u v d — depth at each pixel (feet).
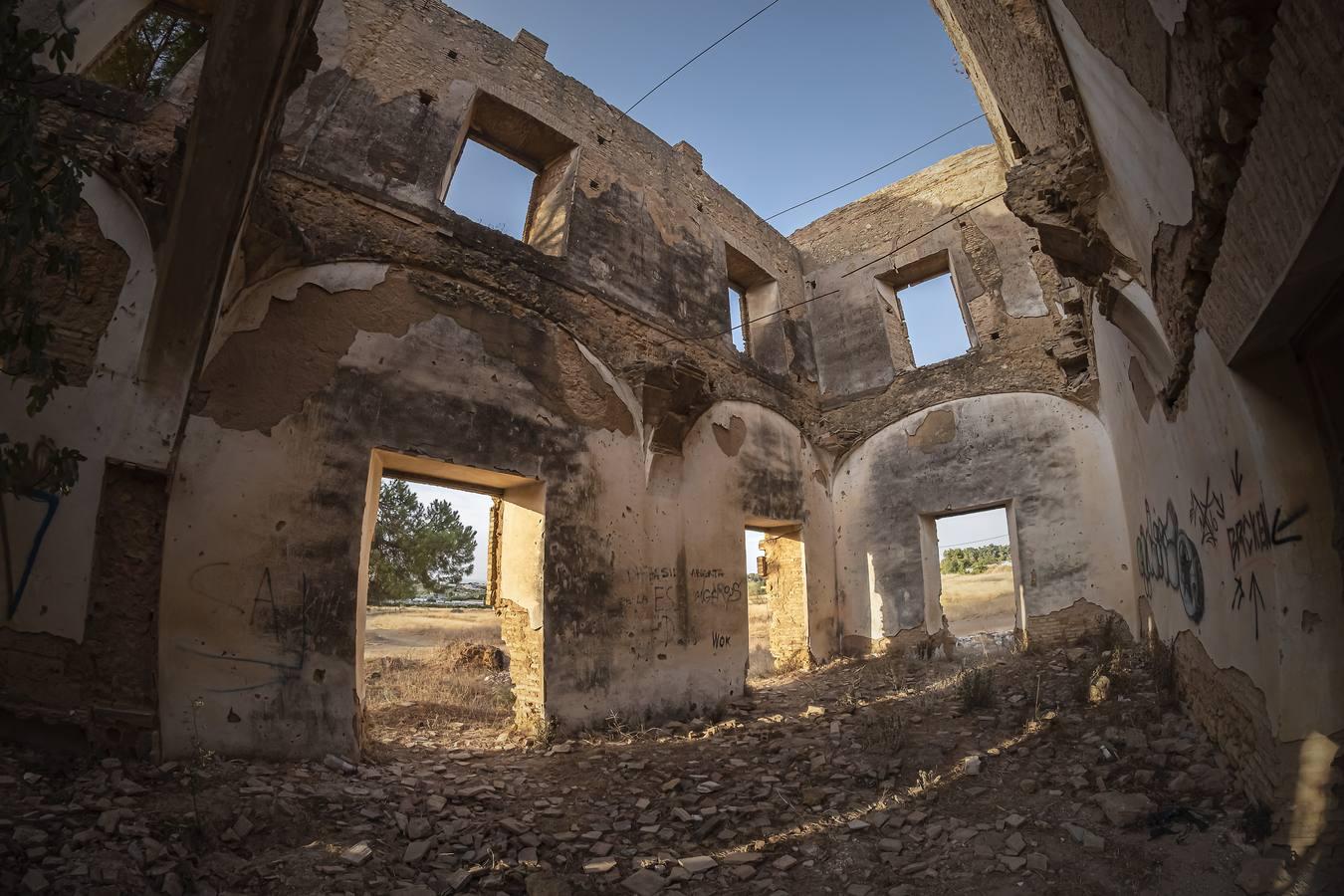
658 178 34.47
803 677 33.96
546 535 23.99
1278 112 6.54
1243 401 10.75
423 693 30.07
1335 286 8.14
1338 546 9.91
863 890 11.96
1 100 8.72
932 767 17.56
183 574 16.20
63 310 15.46
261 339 18.53
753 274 41.32
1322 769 9.91
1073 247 15.39
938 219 40.04
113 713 14.71
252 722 16.52
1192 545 15.99
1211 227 9.23
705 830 14.67
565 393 25.95
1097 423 32.76
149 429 15.78
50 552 14.61
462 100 26.43
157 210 16.37
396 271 22.06
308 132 21.62
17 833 10.92
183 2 21.03
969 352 37.29
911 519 37.47
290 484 18.28
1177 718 17.31
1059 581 32.32
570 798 16.85
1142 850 11.98
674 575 28.48
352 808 14.67
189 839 11.96
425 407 21.53
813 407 41.42
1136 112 10.21
